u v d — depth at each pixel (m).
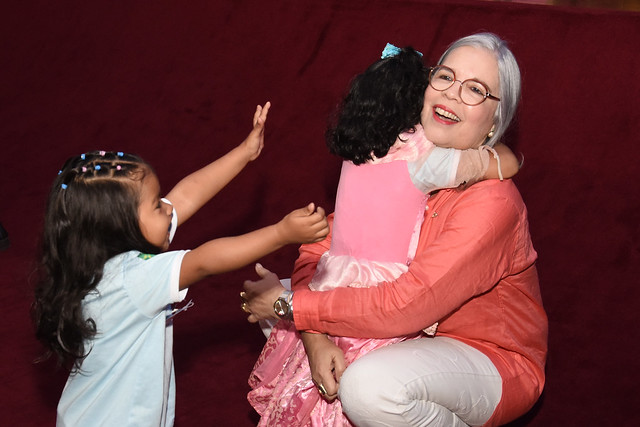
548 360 2.61
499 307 1.95
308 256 2.10
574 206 3.06
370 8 3.58
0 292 3.02
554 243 3.00
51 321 1.79
